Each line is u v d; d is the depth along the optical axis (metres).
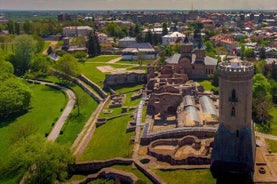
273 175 69.06
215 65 158.38
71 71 178.62
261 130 97.25
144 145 86.69
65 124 118.25
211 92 130.62
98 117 119.75
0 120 125.94
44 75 194.62
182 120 96.25
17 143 79.38
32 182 70.75
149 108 115.31
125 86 157.62
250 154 68.81
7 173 76.88
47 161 71.06
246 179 67.19
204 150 78.25
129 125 101.06
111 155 84.75
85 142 98.69
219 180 66.88
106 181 68.75
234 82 66.44
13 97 127.12
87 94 156.12
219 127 71.44
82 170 77.81
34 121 123.12
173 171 70.88
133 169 73.25
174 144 85.81
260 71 159.00
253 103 107.06
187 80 148.12
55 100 149.88
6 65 169.88
